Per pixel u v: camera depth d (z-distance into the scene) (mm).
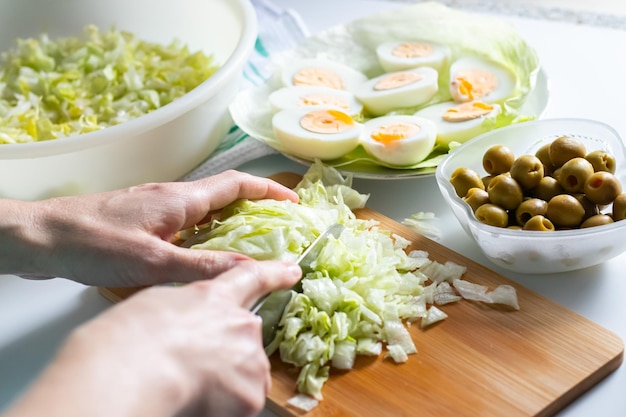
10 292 689
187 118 736
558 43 910
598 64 873
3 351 645
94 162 714
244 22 809
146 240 615
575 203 646
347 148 753
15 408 432
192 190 659
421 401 579
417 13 878
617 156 697
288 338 606
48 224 638
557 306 629
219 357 494
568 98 832
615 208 646
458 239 706
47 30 930
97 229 629
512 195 658
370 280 637
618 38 910
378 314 622
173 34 908
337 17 982
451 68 835
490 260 683
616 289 657
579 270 672
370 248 656
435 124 767
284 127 759
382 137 751
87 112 814
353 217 701
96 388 444
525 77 815
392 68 851
